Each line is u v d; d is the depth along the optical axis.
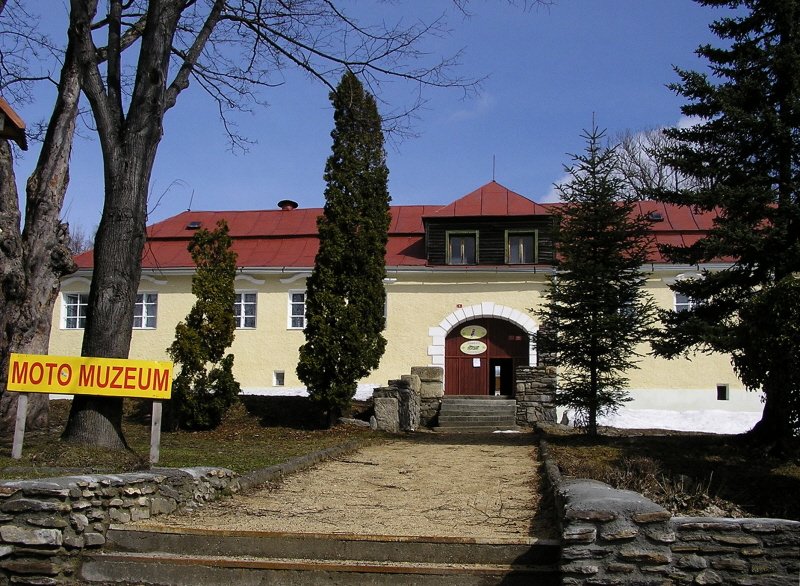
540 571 5.97
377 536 6.43
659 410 21.17
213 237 16.30
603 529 5.59
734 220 13.04
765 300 10.65
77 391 9.30
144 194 10.25
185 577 6.20
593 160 14.84
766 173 13.17
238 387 16.17
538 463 11.69
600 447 13.26
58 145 14.12
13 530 6.17
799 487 10.91
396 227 25.48
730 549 5.52
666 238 23.02
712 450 12.95
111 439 9.80
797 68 12.50
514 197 23.72
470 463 11.73
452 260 23.02
